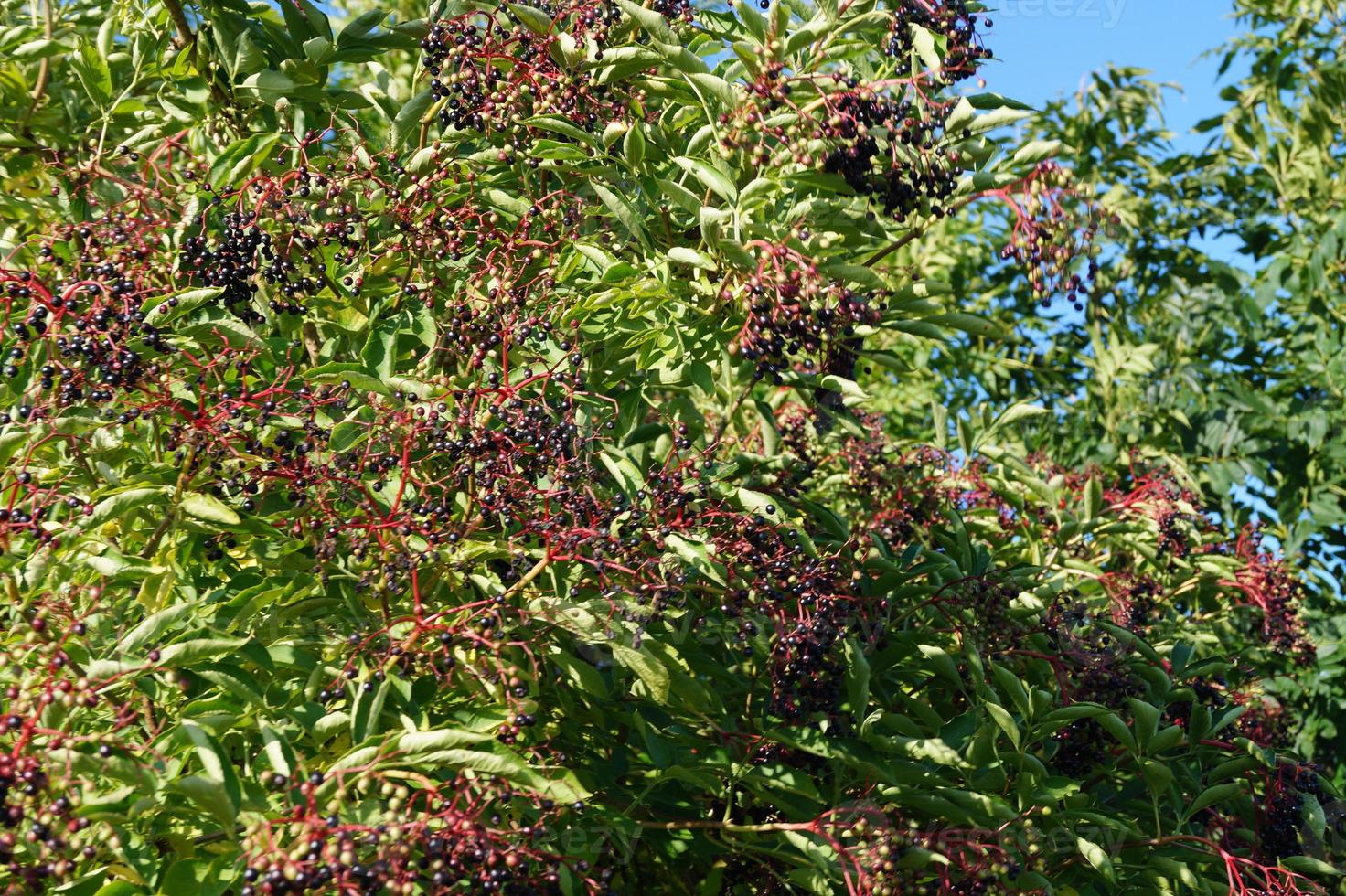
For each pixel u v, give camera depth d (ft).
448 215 12.67
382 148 13.87
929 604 14.56
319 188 12.31
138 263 11.51
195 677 10.19
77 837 8.56
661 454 13.26
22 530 9.59
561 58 12.99
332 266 12.60
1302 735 25.46
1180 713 16.76
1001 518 19.30
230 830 8.01
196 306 10.60
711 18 14.80
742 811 13.30
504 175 14.07
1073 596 17.12
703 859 13.34
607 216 13.97
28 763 7.72
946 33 12.32
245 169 12.31
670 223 14.06
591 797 11.37
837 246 12.71
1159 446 28.63
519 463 11.07
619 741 13.46
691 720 13.11
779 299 11.18
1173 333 31.50
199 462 10.72
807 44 12.02
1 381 11.47
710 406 17.89
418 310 12.99
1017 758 12.77
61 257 11.73
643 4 13.61
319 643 10.71
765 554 12.32
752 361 12.34
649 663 10.60
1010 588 14.62
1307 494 27.17
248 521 10.77
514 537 11.03
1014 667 15.26
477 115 12.92
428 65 13.19
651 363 12.77
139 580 10.23
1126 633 15.33
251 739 10.10
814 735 12.41
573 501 11.20
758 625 12.59
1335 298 27.76
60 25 15.14
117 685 9.21
